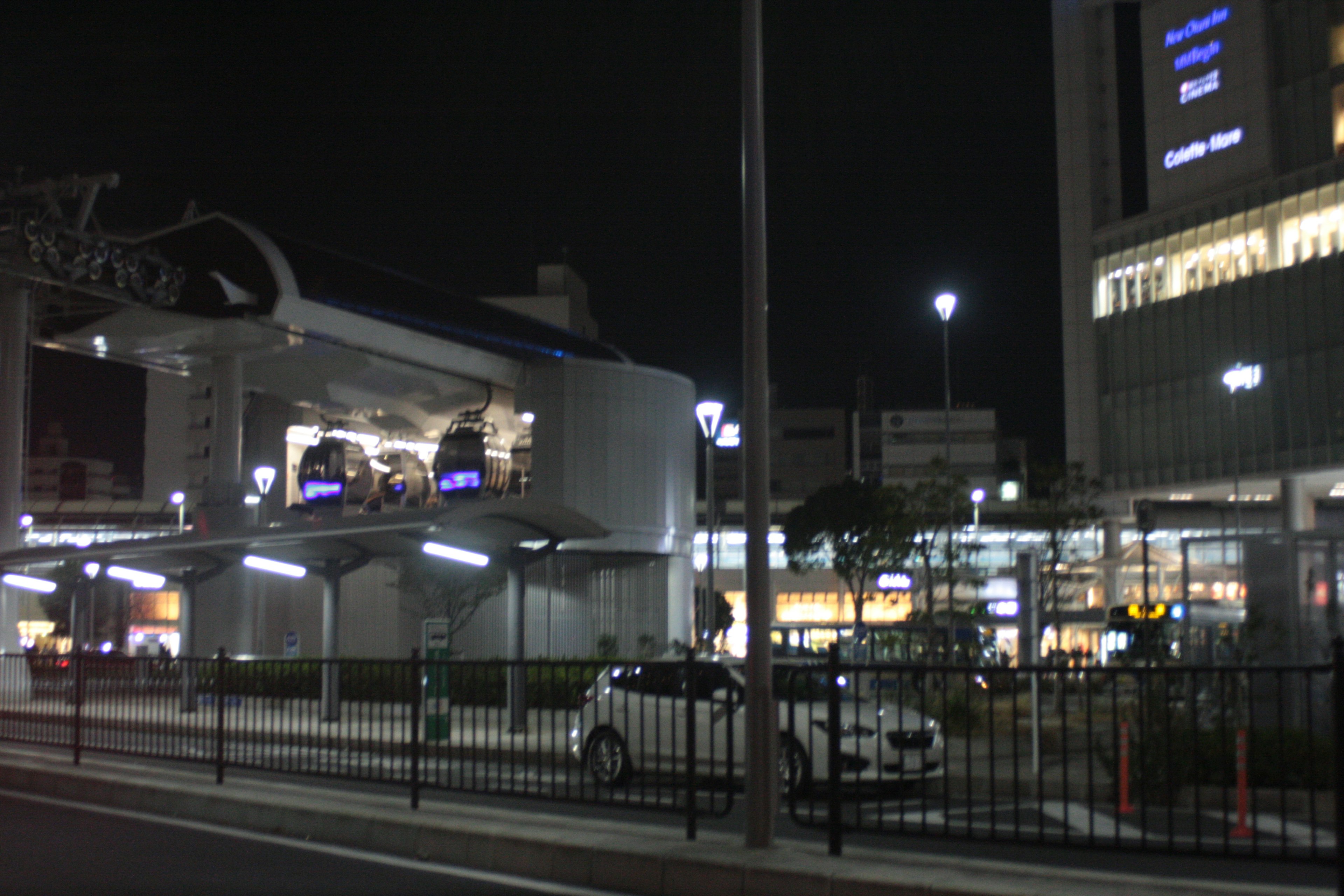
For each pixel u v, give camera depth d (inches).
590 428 1384.1
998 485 3846.0
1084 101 2979.8
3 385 1171.3
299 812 410.6
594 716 521.3
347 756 472.1
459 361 1380.4
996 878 287.4
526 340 1494.8
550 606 1330.0
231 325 1234.0
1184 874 335.6
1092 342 2893.7
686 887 314.0
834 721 330.0
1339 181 2290.8
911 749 490.9
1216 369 2511.1
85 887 321.1
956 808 476.7
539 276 3395.7
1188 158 2640.3
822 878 294.2
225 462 1333.7
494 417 1594.5
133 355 1370.6
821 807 477.7
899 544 1493.6
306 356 1348.4
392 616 1402.6
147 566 989.8
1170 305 2632.9
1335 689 253.0
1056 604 1312.7
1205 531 2755.9
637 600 1395.2
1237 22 2546.8
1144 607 1004.6
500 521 783.7
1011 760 580.1
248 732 490.0
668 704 501.4
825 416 4301.2
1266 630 658.2
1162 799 446.0
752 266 364.2
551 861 339.9
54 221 1114.7
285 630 1451.8
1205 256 2564.0
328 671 468.4
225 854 372.5
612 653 1278.3
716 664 386.3
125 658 546.9
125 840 397.1
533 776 550.9
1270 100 2440.9
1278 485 2463.1
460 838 362.6
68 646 2116.1
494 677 432.8
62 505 3061.0
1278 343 2379.4
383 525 783.7
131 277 1144.2
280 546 879.1
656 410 1434.5
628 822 425.4
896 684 820.0
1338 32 2320.4
